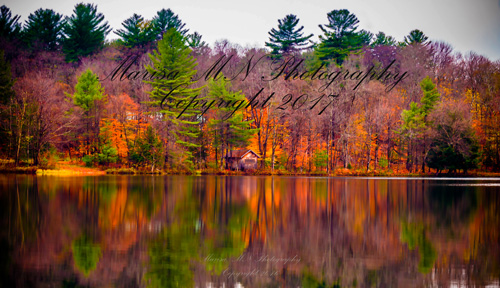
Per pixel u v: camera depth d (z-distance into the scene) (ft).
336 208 102.78
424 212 96.73
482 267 54.60
